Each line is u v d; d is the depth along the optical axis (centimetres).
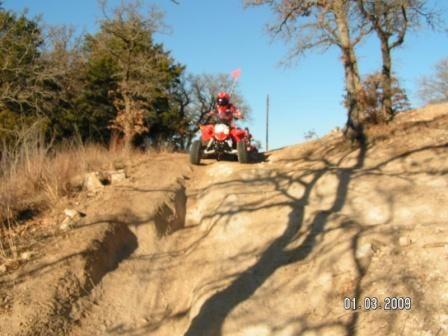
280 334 459
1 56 2577
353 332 435
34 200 740
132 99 2931
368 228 607
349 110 1192
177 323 520
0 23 2612
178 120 3581
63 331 459
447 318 420
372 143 1091
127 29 2942
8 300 472
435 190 725
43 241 597
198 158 1112
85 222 656
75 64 2980
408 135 1066
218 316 493
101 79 3030
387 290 474
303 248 601
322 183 834
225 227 695
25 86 2578
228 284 545
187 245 702
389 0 1455
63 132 2814
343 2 1319
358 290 487
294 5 1448
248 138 1213
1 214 662
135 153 1300
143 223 702
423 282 472
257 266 582
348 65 1262
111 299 538
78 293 516
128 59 2948
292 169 1002
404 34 1470
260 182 896
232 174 977
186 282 595
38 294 487
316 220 661
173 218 777
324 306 482
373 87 1261
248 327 474
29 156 861
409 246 543
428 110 1288
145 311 541
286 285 528
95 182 839
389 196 732
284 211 712
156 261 641
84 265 548
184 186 935
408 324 425
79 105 2917
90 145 1258
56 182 777
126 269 602
